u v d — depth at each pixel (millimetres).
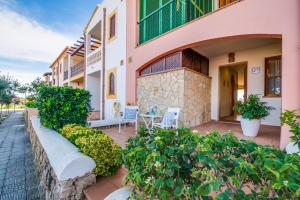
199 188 924
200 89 6078
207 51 6113
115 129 5801
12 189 2969
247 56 5973
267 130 4848
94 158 2119
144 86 6410
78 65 13539
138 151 1259
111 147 2330
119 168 2453
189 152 1168
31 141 5746
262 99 5637
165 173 1083
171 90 5477
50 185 2311
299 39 2895
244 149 1159
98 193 1909
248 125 4152
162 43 5578
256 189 1062
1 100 13141
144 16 6738
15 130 9016
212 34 4250
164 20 6152
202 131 4773
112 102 7992
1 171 3760
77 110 3904
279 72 5371
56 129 3586
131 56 6840
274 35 3281
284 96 2998
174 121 4840
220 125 5758
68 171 1875
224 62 6523
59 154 2164
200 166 1141
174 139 1316
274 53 5434
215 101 6773
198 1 6238
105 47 8688
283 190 846
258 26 3473
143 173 1173
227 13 3979
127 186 1605
